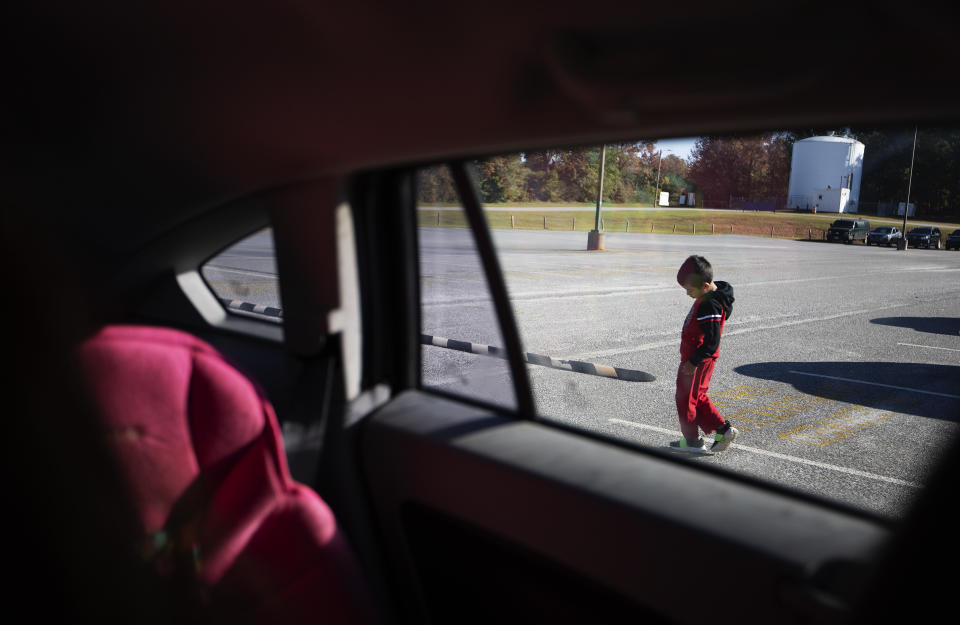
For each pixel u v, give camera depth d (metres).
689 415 4.25
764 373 7.07
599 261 19.52
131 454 1.09
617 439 1.92
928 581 0.74
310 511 1.33
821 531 1.38
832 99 1.01
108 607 1.04
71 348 1.00
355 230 2.23
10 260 0.95
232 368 1.25
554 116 1.31
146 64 1.57
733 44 0.95
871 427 5.15
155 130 1.75
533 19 1.08
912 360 7.74
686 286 4.11
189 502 1.16
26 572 0.97
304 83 1.52
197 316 2.33
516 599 1.77
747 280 16.56
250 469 1.26
